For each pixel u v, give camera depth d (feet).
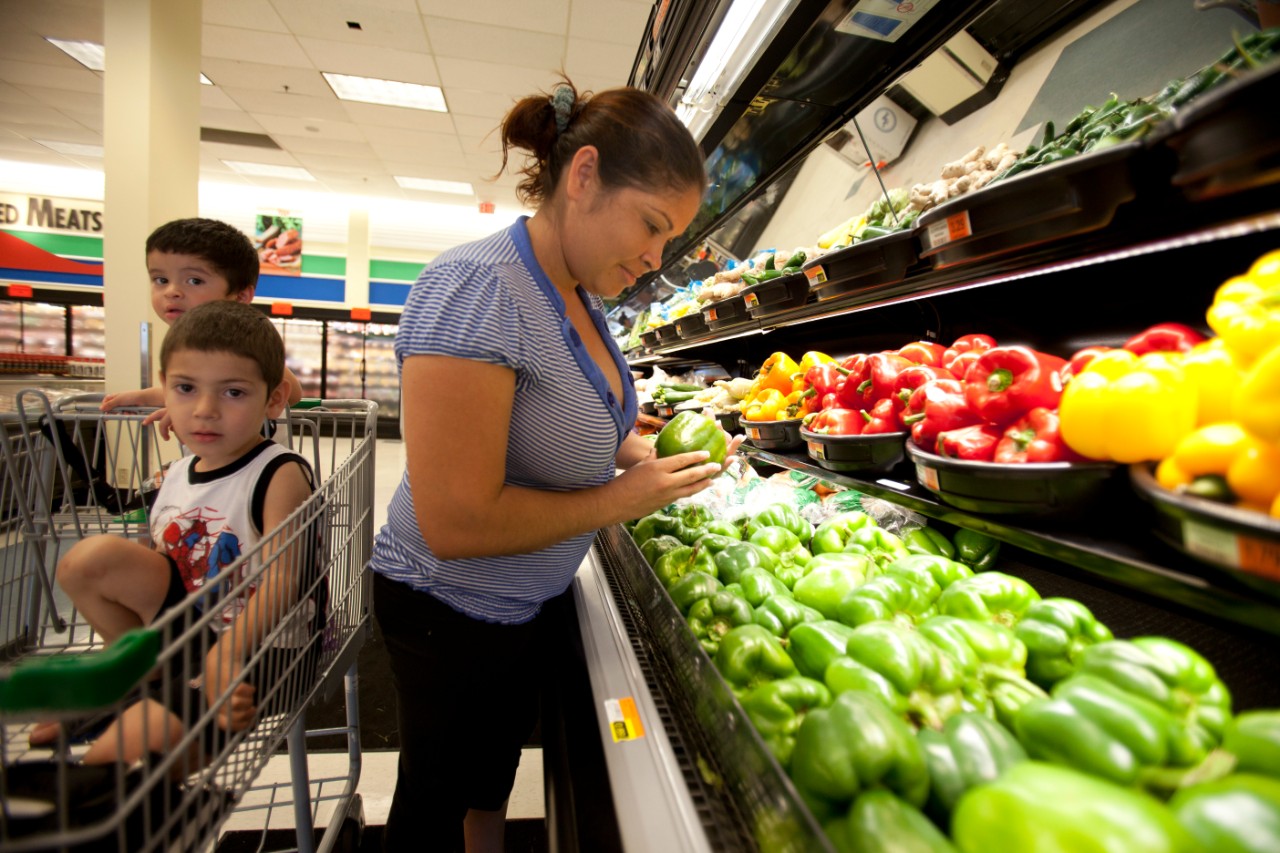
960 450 2.68
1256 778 1.73
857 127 6.52
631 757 2.69
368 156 26.50
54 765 2.14
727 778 2.37
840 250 3.75
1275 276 2.13
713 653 3.39
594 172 2.94
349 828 5.26
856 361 4.59
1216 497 1.72
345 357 34.06
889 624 2.85
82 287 29.09
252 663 3.04
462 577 3.49
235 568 2.77
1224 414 1.96
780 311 5.32
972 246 2.71
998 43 5.63
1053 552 2.25
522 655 3.93
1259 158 1.63
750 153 7.36
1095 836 1.55
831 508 5.52
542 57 18.20
